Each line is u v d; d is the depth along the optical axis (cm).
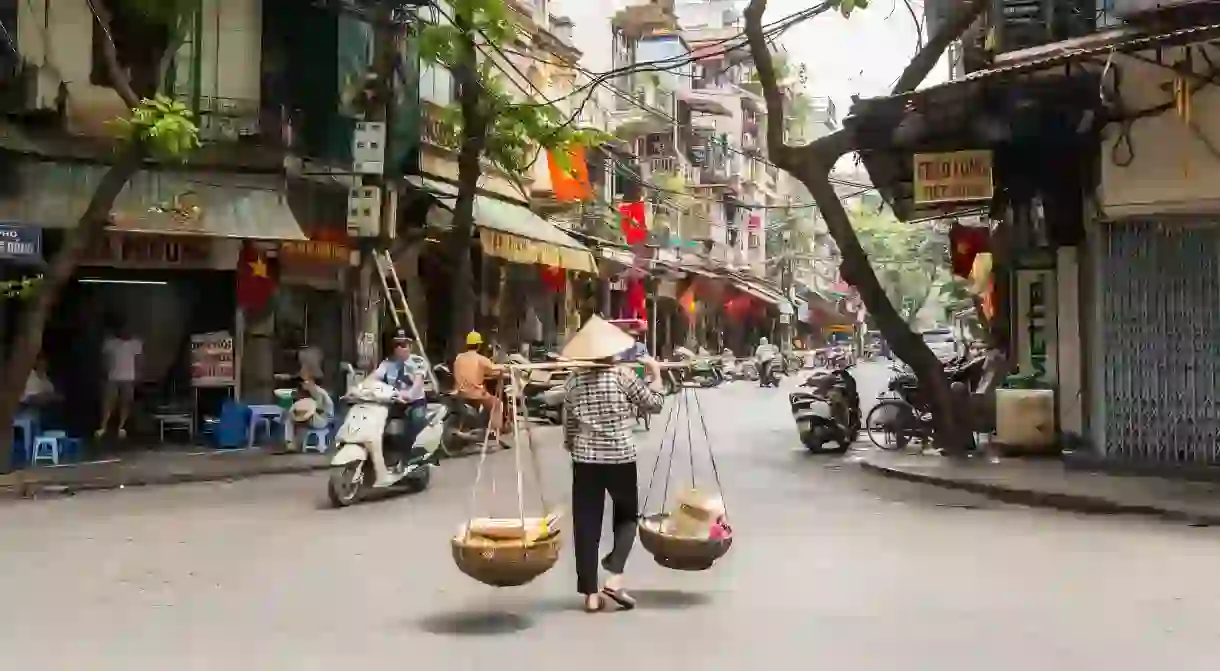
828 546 939
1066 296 1596
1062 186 1523
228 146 1686
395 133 1883
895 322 1614
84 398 1786
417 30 1966
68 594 756
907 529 1030
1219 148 1227
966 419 1620
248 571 837
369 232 1780
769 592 759
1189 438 1380
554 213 3003
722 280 4572
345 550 927
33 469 1429
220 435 1731
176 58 1717
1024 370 1728
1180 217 1352
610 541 980
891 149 1479
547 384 2314
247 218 1677
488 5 1825
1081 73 1261
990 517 1105
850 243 1579
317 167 1822
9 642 632
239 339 1850
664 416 2559
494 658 596
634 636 643
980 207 1739
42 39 1586
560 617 691
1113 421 1434
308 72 1861
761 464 1611
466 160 1975
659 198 4147
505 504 1212
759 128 6128
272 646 623
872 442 1766
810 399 1764
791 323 6394
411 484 1323
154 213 1593
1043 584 780
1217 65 1203
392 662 590
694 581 798
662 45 4716
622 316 3700
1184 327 1385
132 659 597
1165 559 873
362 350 1869
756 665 581
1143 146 1284
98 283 1795
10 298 1614
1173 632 646
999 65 1327
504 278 2833
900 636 640
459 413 1764
